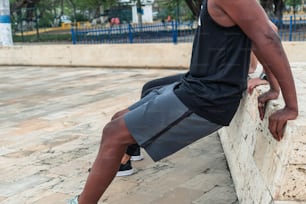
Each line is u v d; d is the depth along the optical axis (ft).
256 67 10.85
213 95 6.83
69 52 37.47
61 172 11.52
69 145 13.97
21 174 11.48
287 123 6.09
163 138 7.16
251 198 7.57
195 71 7.04
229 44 6.73
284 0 72.90
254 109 8.43
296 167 5.96
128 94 22.84
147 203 9.36
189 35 39.47
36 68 38.34
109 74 31.76
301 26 34.27
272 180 6.38
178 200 9.43
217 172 11.03
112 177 7.46
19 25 62.69
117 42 42.24
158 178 10.77
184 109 6.94
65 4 122.62
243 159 9.04
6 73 35.65
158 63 33.65
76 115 18.38
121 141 7.27
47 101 22.06
